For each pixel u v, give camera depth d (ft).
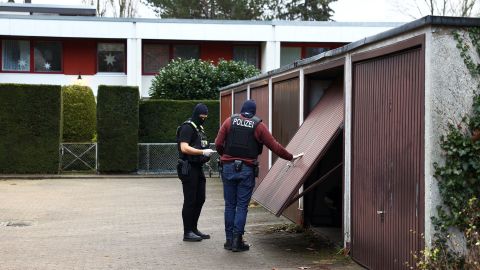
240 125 24.62
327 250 24.82
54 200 42.52
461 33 16.78
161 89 71.67
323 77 29.81
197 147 26.78
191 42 87.97
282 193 24.72
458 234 16.71
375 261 20.56
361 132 21.90
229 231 25.25
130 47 83.92
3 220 33.65
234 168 24.47
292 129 32.32
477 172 16.62
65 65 85.51
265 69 86.89
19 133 60.59
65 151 63.16
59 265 22.58
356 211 22.49
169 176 62.13
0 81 84.17
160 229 30.48
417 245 17.37
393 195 19.04
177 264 22.65
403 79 18.38
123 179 59.47
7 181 56.65
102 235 28.89
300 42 88.69
